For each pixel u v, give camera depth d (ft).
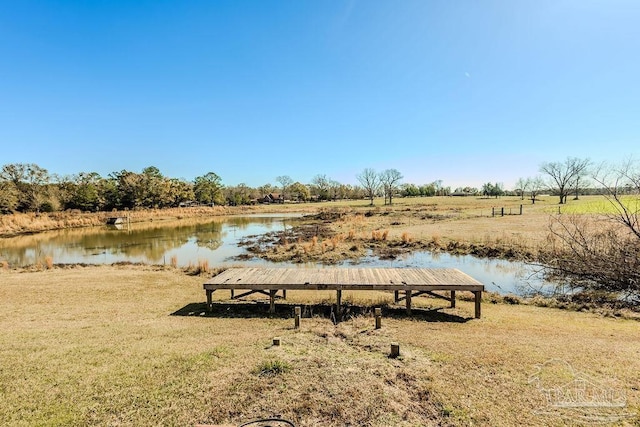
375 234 79.10
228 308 31.19
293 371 15.75
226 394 13.89
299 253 67.10
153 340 21.25
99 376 15.71
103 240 94.07
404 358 17.28
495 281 44.62
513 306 32.81
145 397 13.83
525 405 12.89
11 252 75.51
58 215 139.74
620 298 32.81
